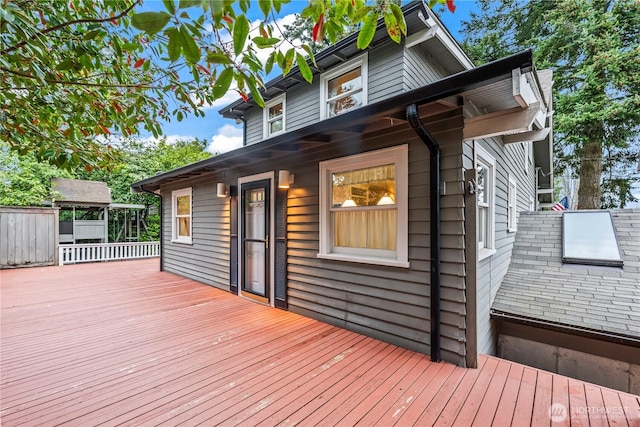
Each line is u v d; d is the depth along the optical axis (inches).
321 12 51.6
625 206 510.0
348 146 135.9
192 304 175.9
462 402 79.9
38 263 319.6
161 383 88.9
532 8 453.7
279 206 170.1
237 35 41.4
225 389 85.9
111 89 92.5
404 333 115.4
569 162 536.7
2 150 384.8
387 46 174.7
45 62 71.1
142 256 399.9
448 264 105.1
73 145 87.0
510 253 212.1
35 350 111.0
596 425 71.1
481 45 498.6
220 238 218.8
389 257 125.0
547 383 89.4
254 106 283.0
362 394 83.7
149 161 597.9
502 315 152.9
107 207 459.8
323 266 146.6
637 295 150.4
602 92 388.8
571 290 164.6
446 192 106.0
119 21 68.1
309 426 70.4
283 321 146.3
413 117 92.9
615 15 373.7
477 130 99.8
